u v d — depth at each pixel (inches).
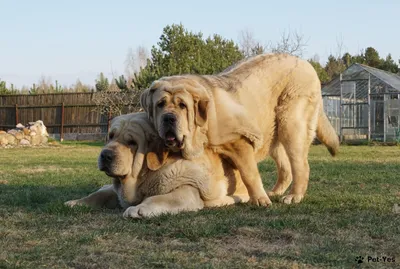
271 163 549.3
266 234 190.5
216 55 1366.9
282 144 279.3
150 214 217.0
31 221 218.4
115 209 248.8
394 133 1188.5
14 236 189.9
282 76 274.2
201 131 233.1
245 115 244.2
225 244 178.7
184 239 185.3
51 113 1310.3
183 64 1273.4
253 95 261.7
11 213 241.3
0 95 1358.3
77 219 222.4
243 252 167.8
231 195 259.8
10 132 1029.2
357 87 1243.2
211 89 239.6
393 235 190.2
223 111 237.9
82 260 157.5
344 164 536.4
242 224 206.4
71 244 175.8
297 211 239.9
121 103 1228.5
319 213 234.7
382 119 1227.2
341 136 1247.5
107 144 233.8
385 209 245.3
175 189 233.0
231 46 1411.2
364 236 189.5
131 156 233.0
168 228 195.6
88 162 605.9
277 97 274.7
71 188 341.4
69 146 1031.0
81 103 1288.1
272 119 275.0
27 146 1013.2
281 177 299.3
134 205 238.7
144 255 162.4
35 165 562.6
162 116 220.7
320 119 297.3
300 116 275.4
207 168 238.4
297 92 274.7
